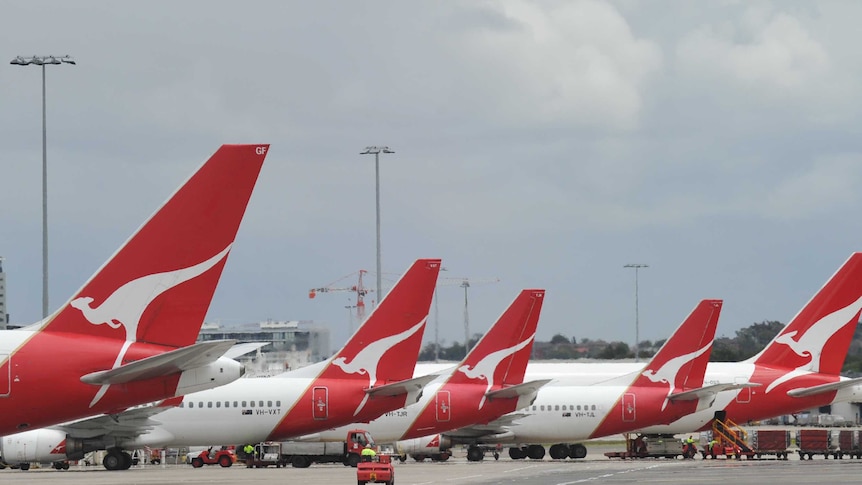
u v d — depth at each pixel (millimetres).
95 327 60312
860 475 98500
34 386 59000
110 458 114375
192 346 57656
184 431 109812
